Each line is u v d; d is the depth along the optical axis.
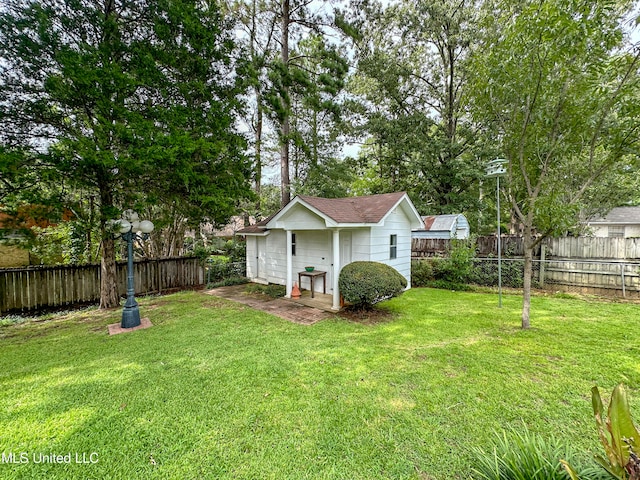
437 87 18.12
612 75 4.30
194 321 6.21
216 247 15.42
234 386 3.51
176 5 6.09
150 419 2.91
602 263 7.97
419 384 3.50
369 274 6.27
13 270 7.65
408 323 5.92
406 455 2.42
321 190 13.97
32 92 5.55
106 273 7.68
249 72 8.31
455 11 14.28
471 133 15.54
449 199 17.61
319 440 2.60
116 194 6.31
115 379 3.70
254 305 7.58
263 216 16.97
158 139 5.57
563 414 2.88
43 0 5.52
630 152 4.49
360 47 14.66
